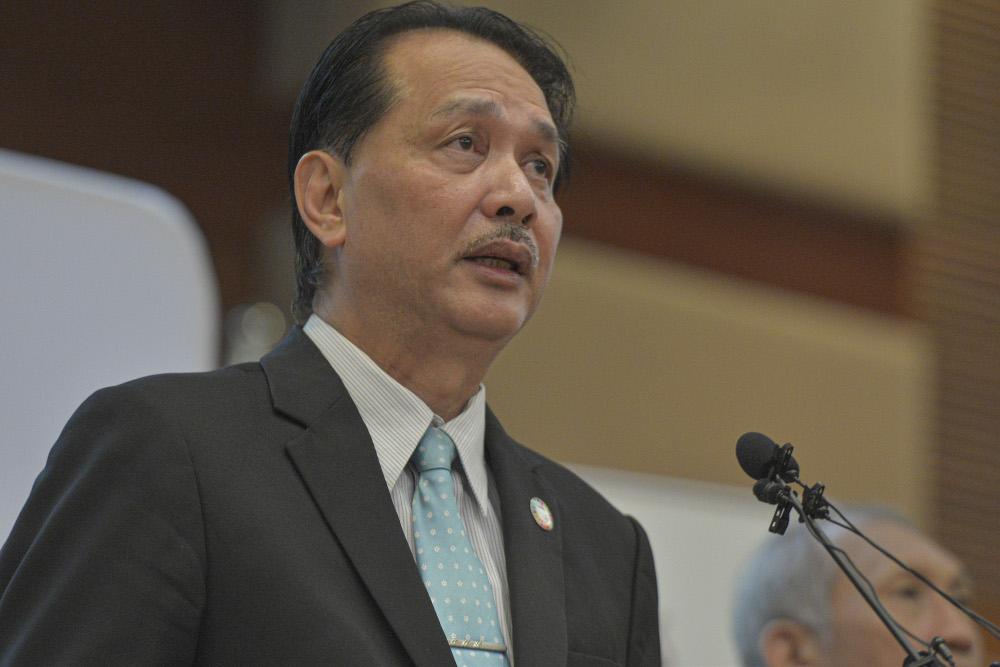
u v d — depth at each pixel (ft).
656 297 53.78
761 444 17.58
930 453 59.82
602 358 51.65
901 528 29.86
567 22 54.29
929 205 63.26
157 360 24.11
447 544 16.43
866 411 56.39
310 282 19.24
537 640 15.83
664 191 57.11
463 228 17.63
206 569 14.30
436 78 18.60
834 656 28.48
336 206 18.86
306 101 19.76
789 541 30.09
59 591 13.84
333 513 15.26
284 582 14.29
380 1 48.96
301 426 16.24
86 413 15.56
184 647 14.01
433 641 14.60
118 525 14.21
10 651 13.61
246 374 16.96
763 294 57.36
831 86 59.57
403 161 18.01
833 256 60.13
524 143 18.74
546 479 19.48
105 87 48.42
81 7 48.78
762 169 58.29
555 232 19.10
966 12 67.26
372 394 17.39
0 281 23.00
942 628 28.14
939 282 62.34
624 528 19.83
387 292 17.81
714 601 33.22
